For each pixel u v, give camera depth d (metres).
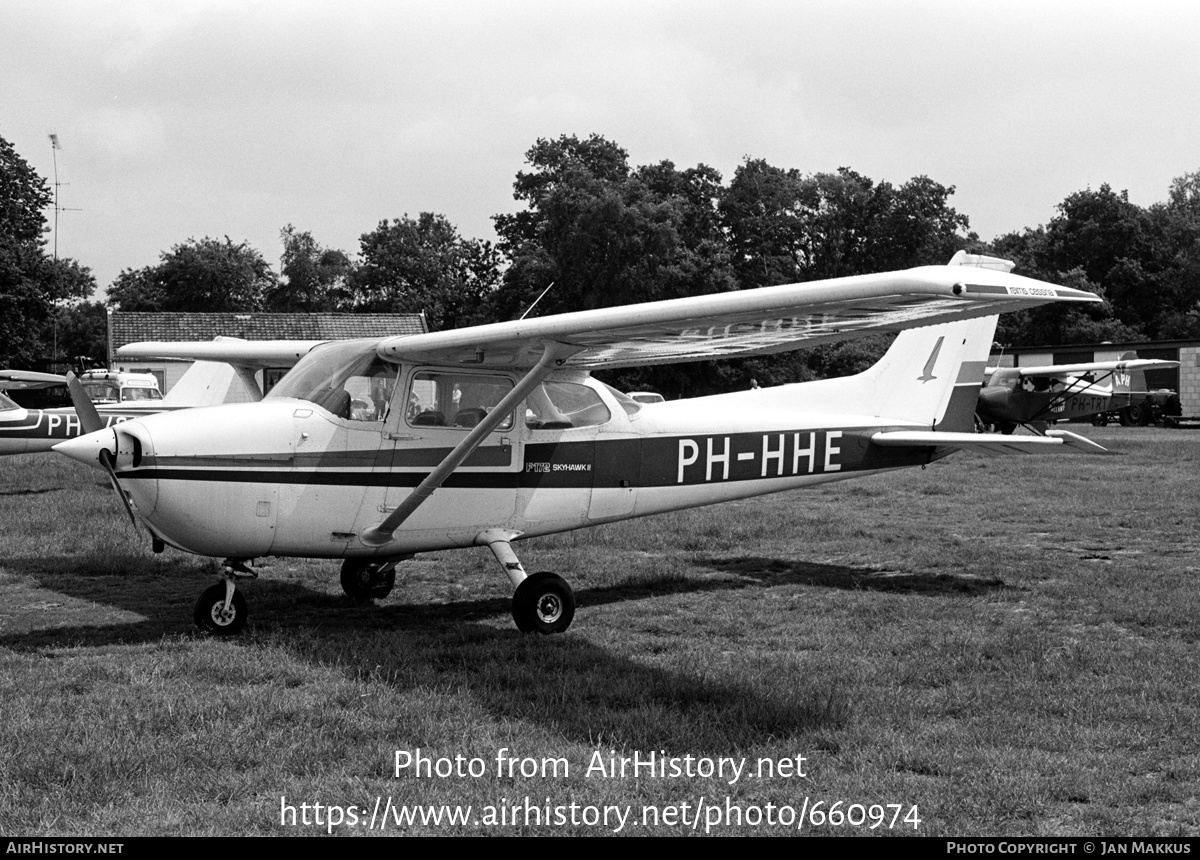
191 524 6.18
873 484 15.83
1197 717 4.66
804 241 68.38
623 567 8.74
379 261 76.50
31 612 7.22
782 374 48.72
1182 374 39.53
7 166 42.72
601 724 4.55
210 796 3.80
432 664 5.69
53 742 4.20
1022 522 11.66
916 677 5.36
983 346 9.34
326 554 6.71
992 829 3.57
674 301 5.59
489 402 7.07
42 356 46.94
